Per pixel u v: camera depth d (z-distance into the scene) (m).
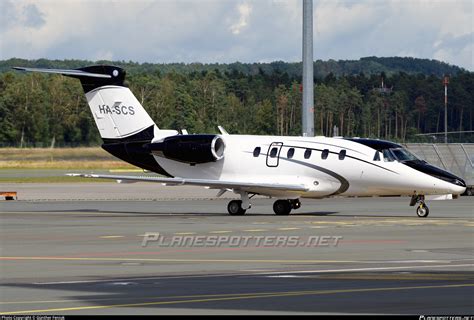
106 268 62.66
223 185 112.12
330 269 61.06
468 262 64.62
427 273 58.75
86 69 123.50
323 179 113.50
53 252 72.81
